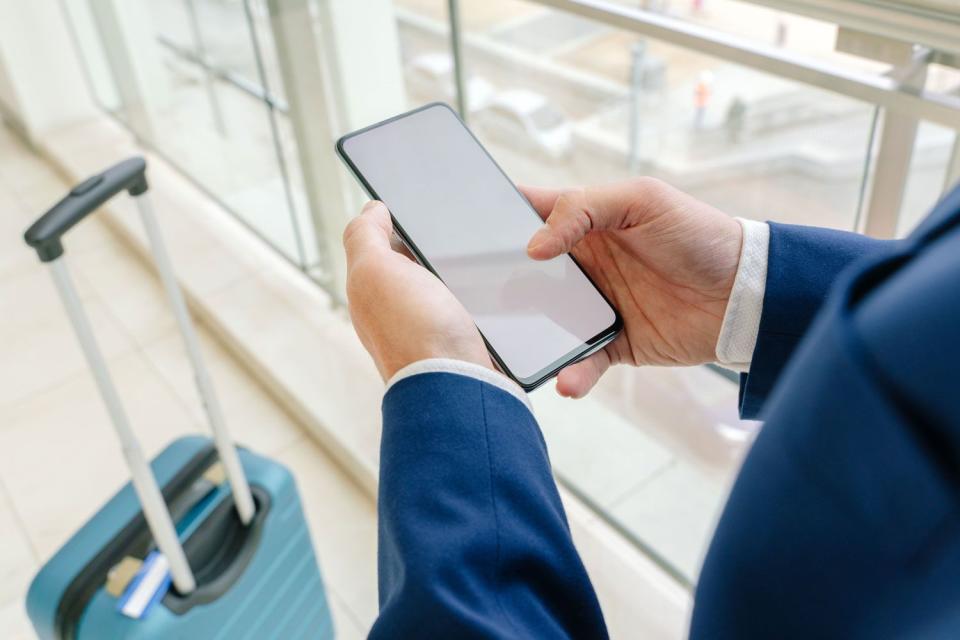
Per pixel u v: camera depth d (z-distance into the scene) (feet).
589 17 3.59
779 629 0.73
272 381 6.73
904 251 0.64
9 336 7.86
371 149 2.60
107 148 10.02
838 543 0.66
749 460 0.74
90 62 10.32
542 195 2.74
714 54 3.18
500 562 1.22
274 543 4.37
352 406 6.30
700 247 2.28
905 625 0.65
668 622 4.60
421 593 1.16
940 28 2.52
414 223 2.52
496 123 7.42
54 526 6.10
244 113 7.11
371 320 1.78
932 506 0.58
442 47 5.21
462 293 2.43
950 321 0.57
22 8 9.86
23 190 10.01
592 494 5.11
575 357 2.43
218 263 7.89
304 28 5.85
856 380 0.61
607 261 2.56
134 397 7.07
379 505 1.35
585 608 1.31
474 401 1.37
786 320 2.05
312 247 7.11
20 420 6.98
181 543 4.13
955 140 2.97
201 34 7.18
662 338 2.56
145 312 7.95
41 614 3.83
